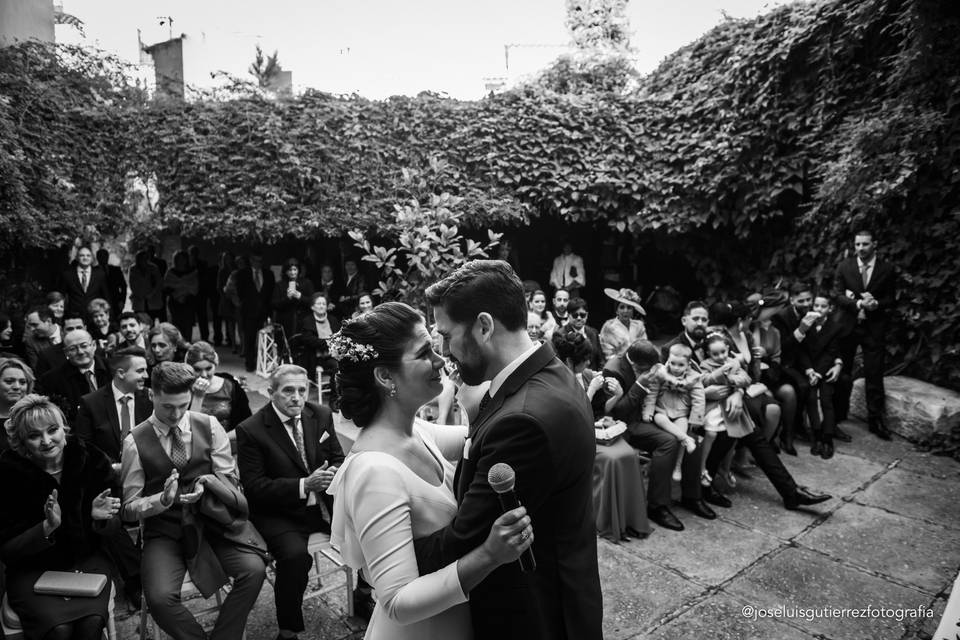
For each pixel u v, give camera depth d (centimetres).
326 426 358
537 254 1081
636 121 906
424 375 161
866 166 635
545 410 140
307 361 705
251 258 961
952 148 598
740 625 328
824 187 681
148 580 284
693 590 360
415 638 157
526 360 152
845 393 620
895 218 649
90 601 273
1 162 705
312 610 340
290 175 861
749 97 788
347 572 332
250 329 872
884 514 452
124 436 370
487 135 890
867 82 702
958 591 239
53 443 278
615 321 608
